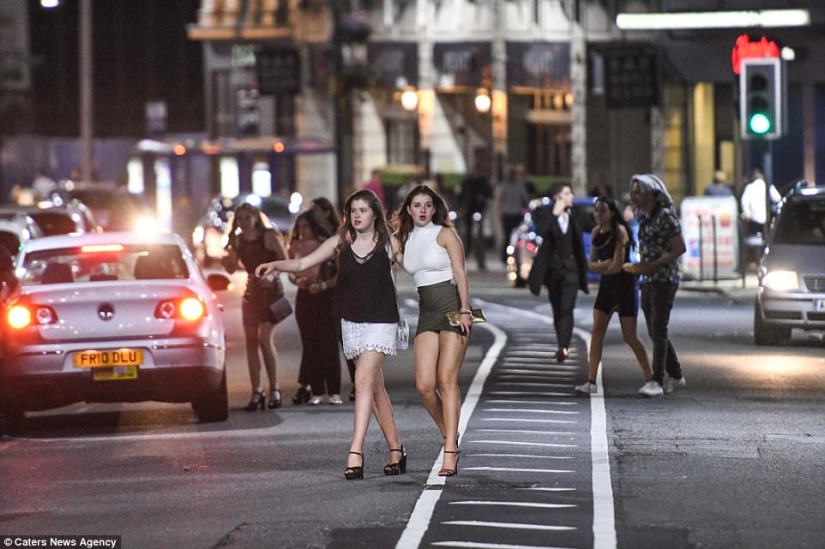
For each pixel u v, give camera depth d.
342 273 25.17
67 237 33.72
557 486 23.98
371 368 24.98
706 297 63.78
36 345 30.61
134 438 29.97
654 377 34.47
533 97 106.69
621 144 101.75
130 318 30.89
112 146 127.44
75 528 21.45
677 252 34.03
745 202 75.38
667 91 91.00
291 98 117.69
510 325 52.16
